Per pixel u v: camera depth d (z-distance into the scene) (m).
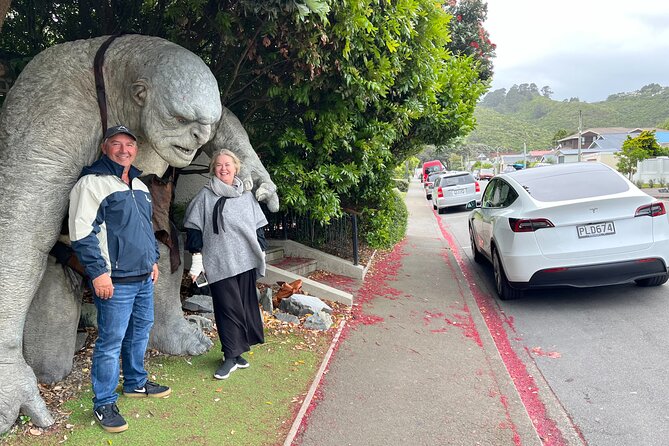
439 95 9.96
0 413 2.97
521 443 3.42
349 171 6.93
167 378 3.92
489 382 4.36
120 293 3.11
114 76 3.47
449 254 11.15
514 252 6.45
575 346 5.34
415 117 8.00
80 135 3.26
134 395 3.55
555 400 4.18
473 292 7.91
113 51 3.48
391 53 6.05
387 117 7.77
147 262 3.20
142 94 3.40
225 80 5.51
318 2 3.67
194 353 4.35
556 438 3.62
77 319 3.78
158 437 3.12
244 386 3.91
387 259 10.23
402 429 3.54
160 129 3.44
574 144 81.12
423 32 6.89
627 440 3.55
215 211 3.92
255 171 4.17
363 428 3.53
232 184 4.04
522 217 6.42
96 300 3.13
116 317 3.12
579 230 6.24
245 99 5.78
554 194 6.76
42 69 3.35
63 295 3.61
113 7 5.40
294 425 3.45
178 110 3.34
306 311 5.61
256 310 4.21
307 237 8.53
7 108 3.26
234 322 4.02
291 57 4.61
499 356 5.01
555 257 6.25
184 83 3.35
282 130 6.42
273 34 4.23
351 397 3.97
